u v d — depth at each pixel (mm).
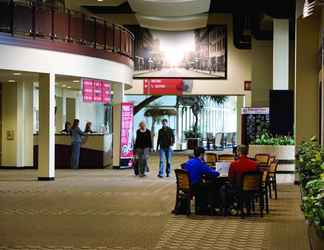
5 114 23969
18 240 9734
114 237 10062
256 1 26766
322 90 16594
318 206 5855
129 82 24438
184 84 32250
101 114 37750
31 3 18297
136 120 44938
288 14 24484
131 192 16422
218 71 32344
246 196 12430
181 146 42625
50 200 14617
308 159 11156
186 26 32031
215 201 12789
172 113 38969
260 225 11453
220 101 47156
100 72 21156
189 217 12352
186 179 12586
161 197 15398
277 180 20359
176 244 9562
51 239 9836
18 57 17938
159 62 32375
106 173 22359
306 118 19562
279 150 22938
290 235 10398
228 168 13367
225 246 9438
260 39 30422
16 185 17891
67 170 23734
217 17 32156
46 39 18734
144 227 11070
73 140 24266
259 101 30578
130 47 24609
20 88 23828
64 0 24516
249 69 32125
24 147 24000
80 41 20094
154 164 27531
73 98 32312
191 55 32344
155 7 28594
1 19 17562
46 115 19141
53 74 19031
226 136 46188
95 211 12914
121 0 25156
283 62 25312
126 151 24344
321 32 17578
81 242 9609
